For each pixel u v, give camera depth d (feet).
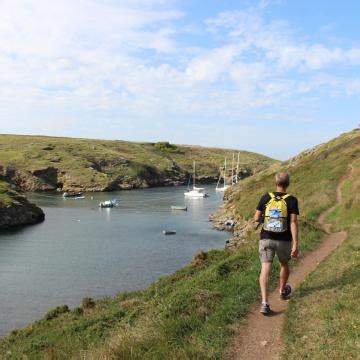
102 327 54.34
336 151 219.20
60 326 69.00
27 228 270.05
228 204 290.76
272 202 33.06
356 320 28.30
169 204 411.34
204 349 27.96
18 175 595.47
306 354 25.45
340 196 130.00
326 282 39.42
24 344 61.26
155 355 26.94
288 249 33.09
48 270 160.66
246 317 33.24
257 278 42.73
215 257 81.76
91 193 557.74
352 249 51.98
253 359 26.48
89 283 141.79
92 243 215.72
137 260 174.70
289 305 34.68
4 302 122.72
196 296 38.58
